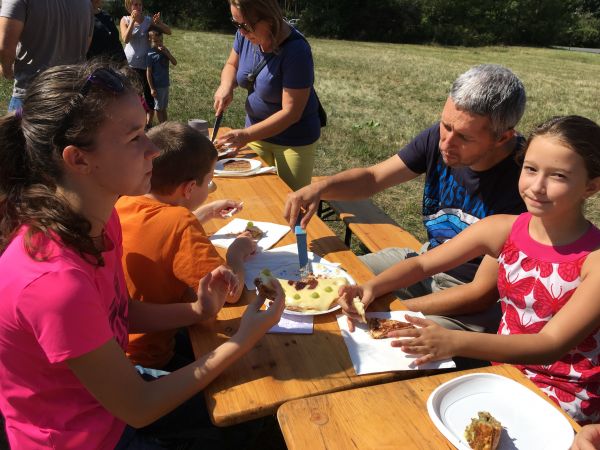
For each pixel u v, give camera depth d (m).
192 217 1.78
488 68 2.04
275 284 1.61
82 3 3.88
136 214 1.79
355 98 10.47
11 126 1.26
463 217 2.38
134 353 1.85
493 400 1.35
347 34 32.84
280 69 3.35
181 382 1.35
